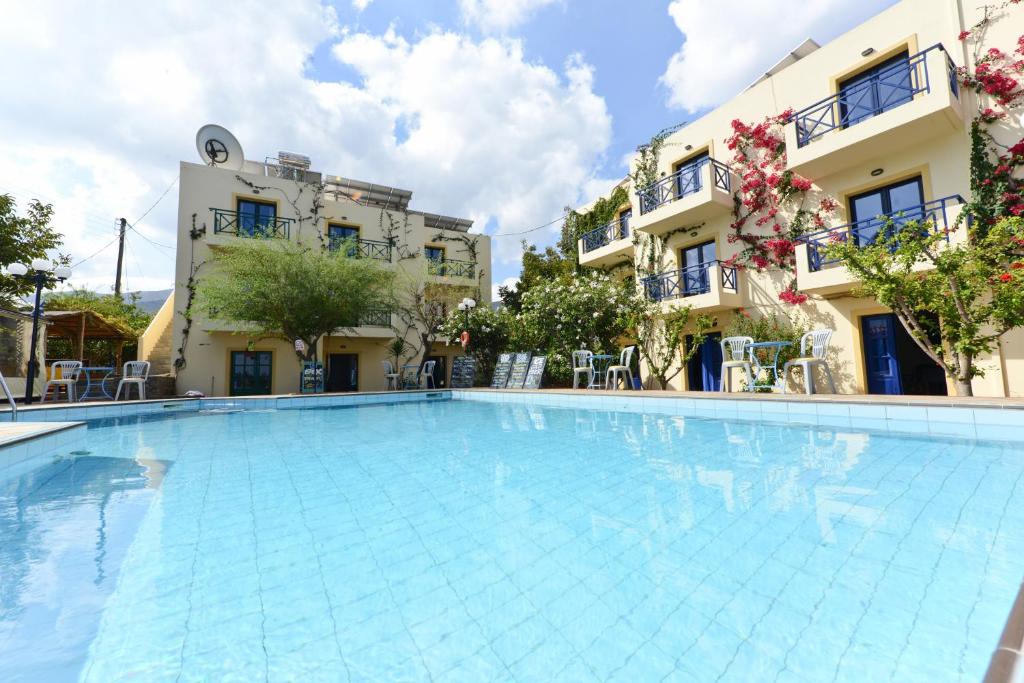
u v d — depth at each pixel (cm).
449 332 1407
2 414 659
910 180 763
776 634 135
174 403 888
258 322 1160
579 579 174
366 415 781
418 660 129
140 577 180
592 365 1084
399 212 1622
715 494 270
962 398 500
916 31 750
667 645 132
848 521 219
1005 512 223
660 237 1183
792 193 913
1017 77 655
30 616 151
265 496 290
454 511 255
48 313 1119
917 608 144
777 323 920
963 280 550
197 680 122
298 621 149
